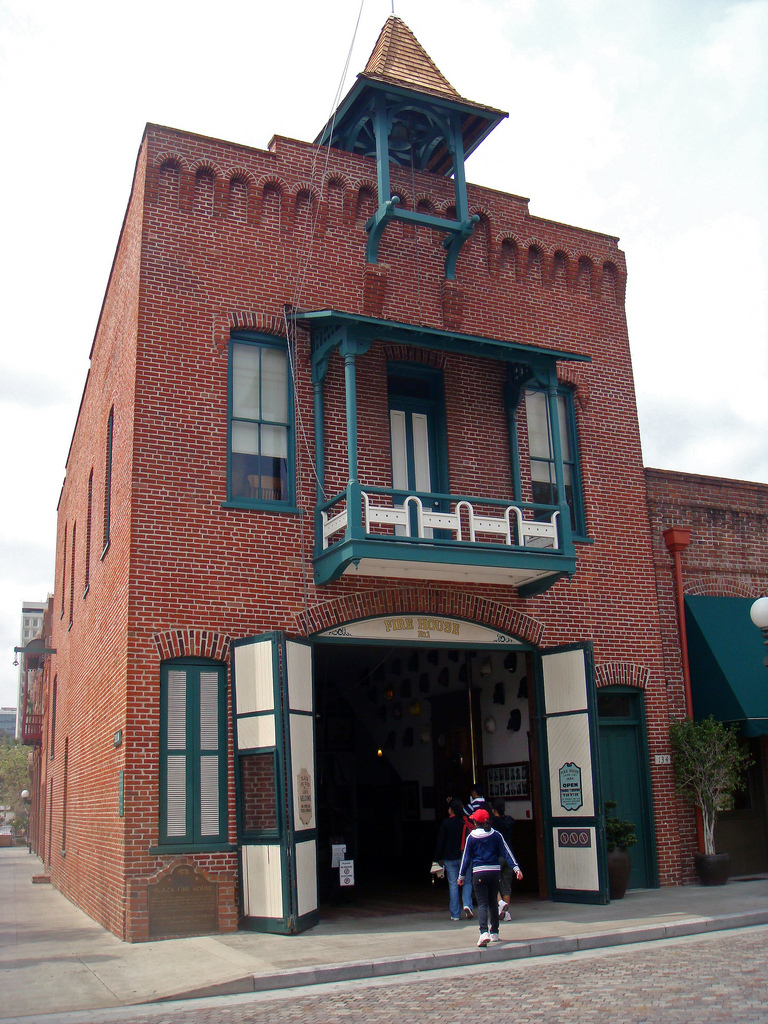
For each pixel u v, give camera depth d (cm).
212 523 1379
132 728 1260
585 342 1794
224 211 1502
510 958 1042
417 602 1491
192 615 1334
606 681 1636
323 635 1424
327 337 1466
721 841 1736
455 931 1191
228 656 1339
